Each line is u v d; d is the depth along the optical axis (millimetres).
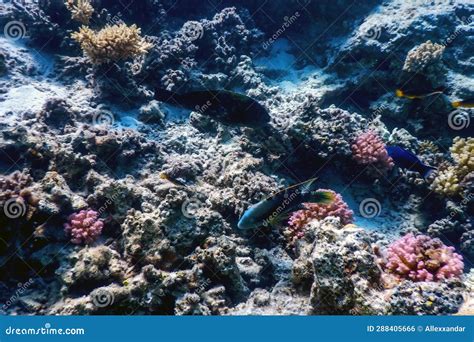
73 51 6945
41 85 6301
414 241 3910
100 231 4297
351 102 8281
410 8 8094
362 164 6176
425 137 7430
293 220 4840
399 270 3660
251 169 5270
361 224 5859
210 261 3982
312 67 8781
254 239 4820
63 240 4211
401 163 4750
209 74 7234
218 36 7695
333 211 4855
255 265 4480
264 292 4113
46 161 4734
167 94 4156
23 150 4668
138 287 3699
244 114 4332
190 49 7055
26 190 4203
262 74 8141
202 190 5141
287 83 8273
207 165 5648
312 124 6039
